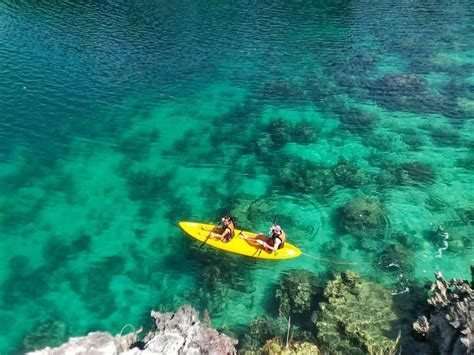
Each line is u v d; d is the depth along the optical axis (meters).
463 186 21.61
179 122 27.02
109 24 40.50
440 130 26.19
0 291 15.88
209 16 44.25
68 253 17.64
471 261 17.30
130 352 10.50
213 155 24.06
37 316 15.05
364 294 15.34
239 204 20.34
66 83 29.77
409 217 19.64
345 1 49.69
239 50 36.81
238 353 13.44
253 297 15.89
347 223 19.03
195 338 11.14
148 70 32.66
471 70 33.66
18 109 26.53
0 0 44.03
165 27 40.78
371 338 13.61
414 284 16.22
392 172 22.55
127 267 17.12
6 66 30.97
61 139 24.56
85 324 14.85
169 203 20.48
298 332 14.36
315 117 27.81
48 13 41.88
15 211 19.55
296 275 16.33
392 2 49.06
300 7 47.56
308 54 36.44
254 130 26.44
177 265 17.20
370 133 26.16
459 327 11.66
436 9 46.69
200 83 31.48
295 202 20.59
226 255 17.53
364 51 36.88
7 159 22.69
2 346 13.99
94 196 20.73
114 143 24.64
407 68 33.97
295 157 23.94
